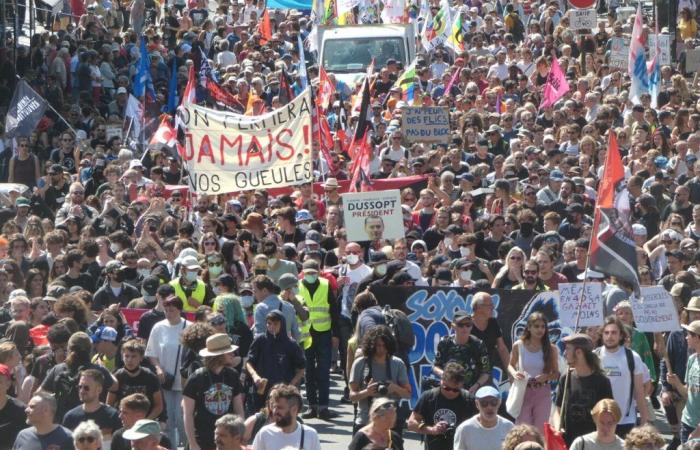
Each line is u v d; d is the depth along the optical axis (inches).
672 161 2544.3
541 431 1425.9
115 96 3486.7
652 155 2468.0
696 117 2792.8
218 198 2416.3
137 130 2891.2
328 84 3004.4
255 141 2174.0
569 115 2945.4
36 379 1461.6
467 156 2694.4
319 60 3811.5
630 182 2281.0
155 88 3545.8
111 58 3666.3
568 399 1333.7
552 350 1430.9
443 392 1343.5
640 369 1396.4
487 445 1264.8
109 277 1721.2
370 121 2861.7
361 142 2486.5
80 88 3535.9
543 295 1657.2
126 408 1254.3
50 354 1466.5
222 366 1378.0
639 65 3058.6
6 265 1804.9
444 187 2311.8
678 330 1573.6
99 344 1493.6
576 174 2463.1
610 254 1419.8
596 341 1542.8
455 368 1332.4
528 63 3644.2
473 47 3907.5
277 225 2054.6
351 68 3782.0
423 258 1947.6
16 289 1740.9
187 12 4384.8
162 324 1536.7
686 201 2237.9
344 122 2977.4
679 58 3863.2
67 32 3838.6
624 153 2723.9
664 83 3432.6
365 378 1441.9
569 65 3592.5
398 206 1961.1
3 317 1670.8
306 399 1891.0
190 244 1862.7
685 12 4047.7
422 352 1711.4
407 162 2561.5
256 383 1534.2
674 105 3110.2
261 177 2176.4
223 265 1779.0
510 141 2731.3
